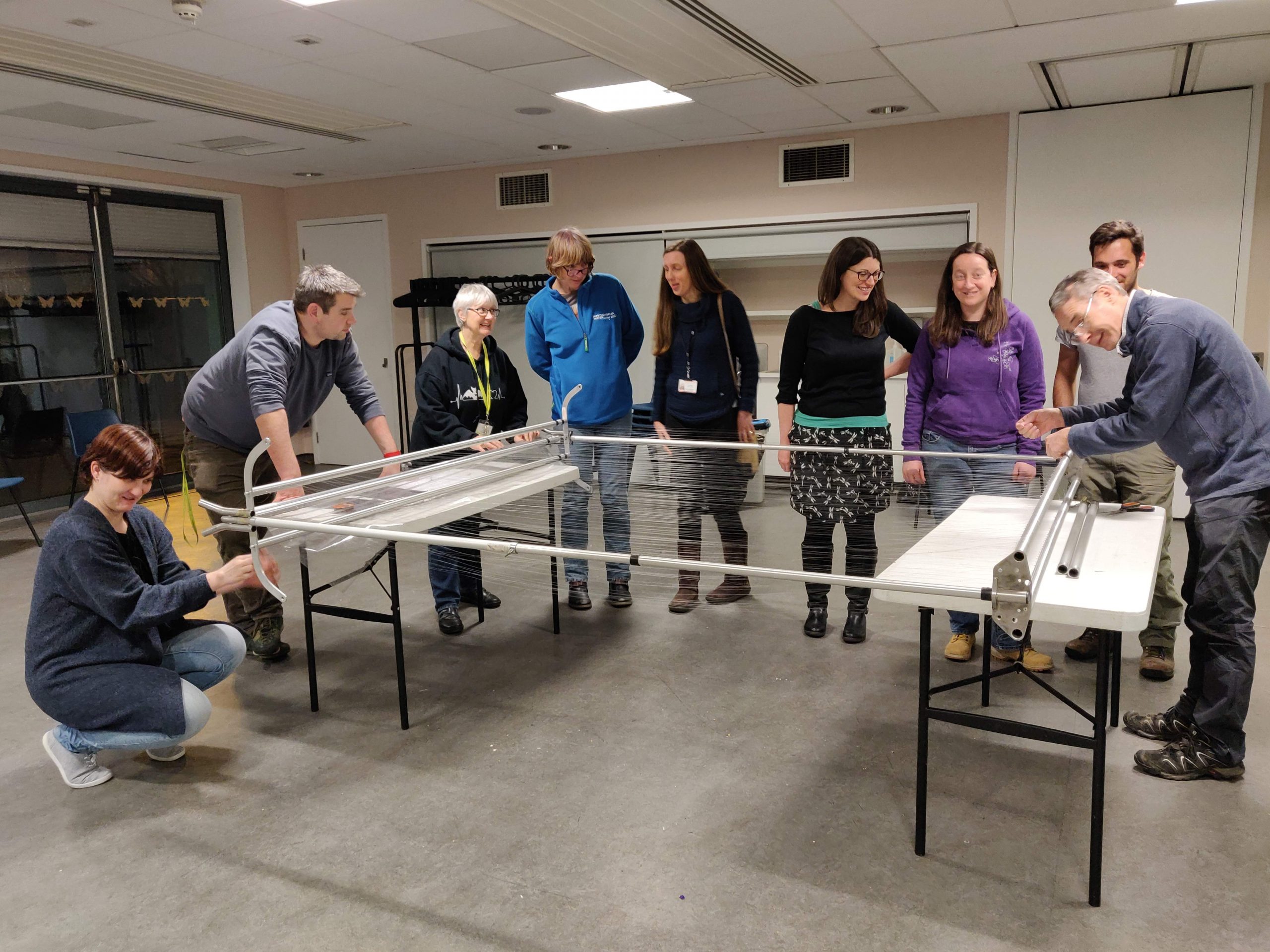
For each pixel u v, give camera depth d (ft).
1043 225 17.43
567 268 11.16
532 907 6.15
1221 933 5.70
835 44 12.83
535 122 17.72
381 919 6.07
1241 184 15.81
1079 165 16.94
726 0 11.03
